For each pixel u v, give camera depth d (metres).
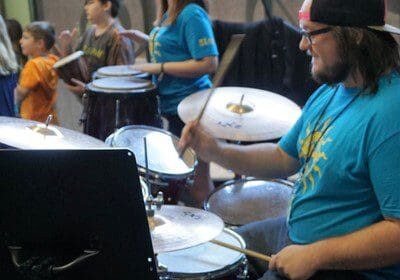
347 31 1.55
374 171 1.51
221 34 3.76
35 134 2.27
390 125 1.49
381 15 1.59
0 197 1.34
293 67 3.73
